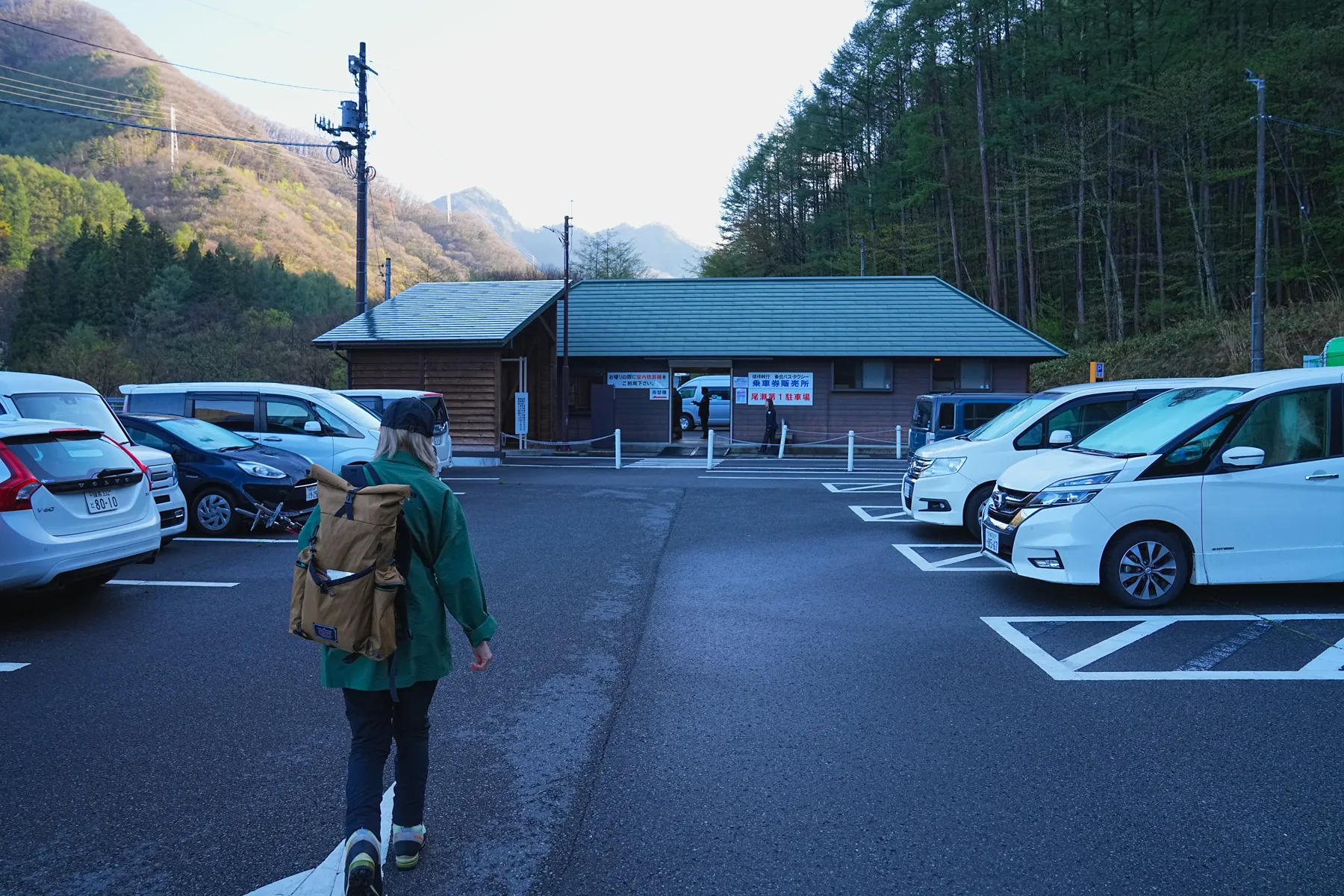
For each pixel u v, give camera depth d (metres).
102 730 4.48
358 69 23.42
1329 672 5.30
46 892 2.98
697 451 25.31
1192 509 6.73
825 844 3.30
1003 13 41.69
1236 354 29.28
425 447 3.15
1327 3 34.03
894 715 4.67
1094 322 42.41
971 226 48.97
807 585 7.91
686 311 27.66
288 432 13.08
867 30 50.56
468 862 3.19
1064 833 3.35
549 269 68.88
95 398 9.27
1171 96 33.69
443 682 5.27
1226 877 3.02
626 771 3.99
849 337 25.95
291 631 2.93
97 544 6.65
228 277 76.88
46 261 80.62
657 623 6.64
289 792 3.77
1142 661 5.58
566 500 13.83
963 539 10.27
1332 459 6.70
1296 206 36.16
